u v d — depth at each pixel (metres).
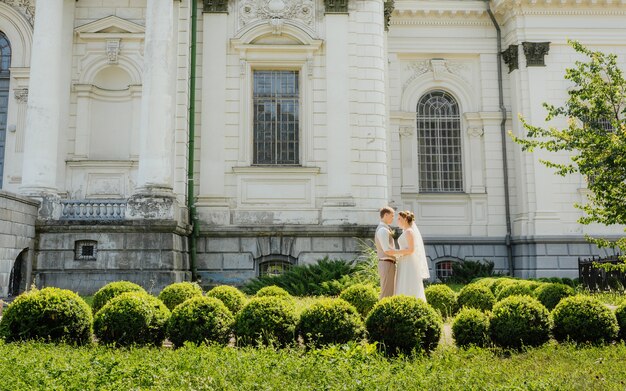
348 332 8.48
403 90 26.50
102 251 17.23
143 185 17.75
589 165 12.33
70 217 17.83
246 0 20.62
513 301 9.26
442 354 8.36
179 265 17.81
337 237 19.30
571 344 8.91
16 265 16.73
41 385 5.91
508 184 25.70
